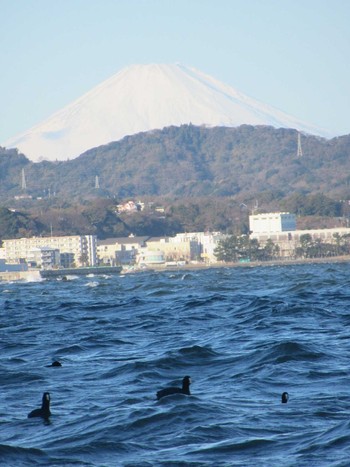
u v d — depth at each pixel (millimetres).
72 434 90750
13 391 117812
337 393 107062
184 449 84312
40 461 82125
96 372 129875
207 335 177125
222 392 109812
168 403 101562
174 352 140750
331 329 179625
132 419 94750
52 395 113312
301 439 85875
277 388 111750
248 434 88500
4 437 91562
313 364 128625
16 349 168125
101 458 82625
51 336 190625
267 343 153875
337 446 82625
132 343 168500
